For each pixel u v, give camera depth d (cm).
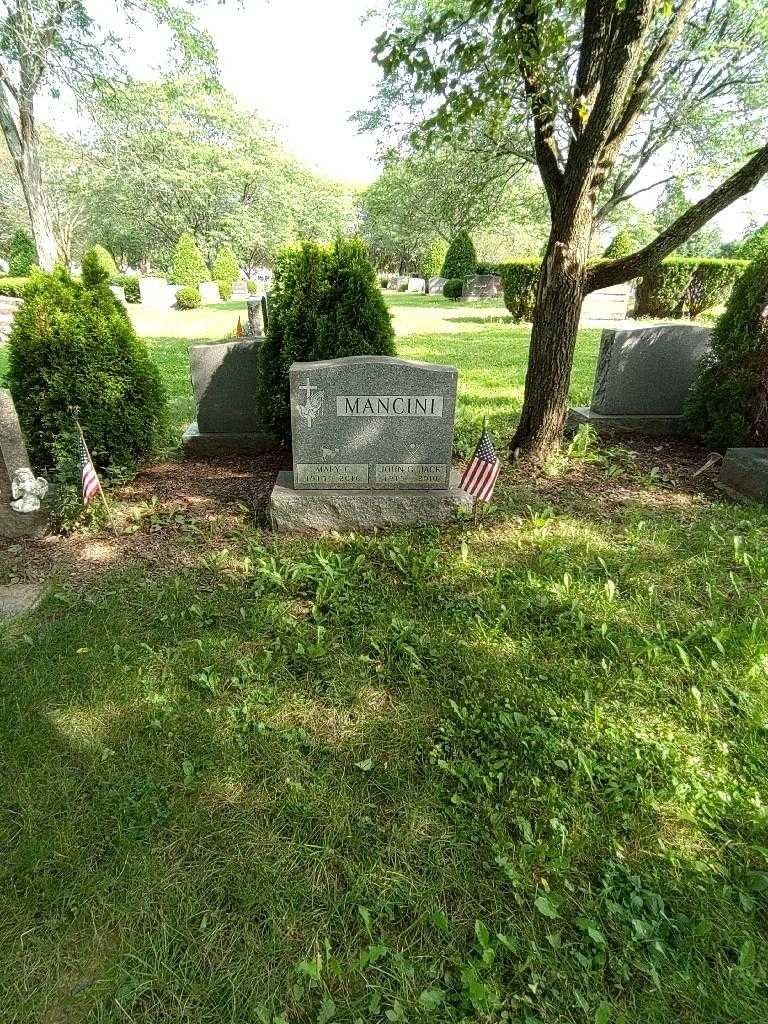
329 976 157
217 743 231
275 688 259
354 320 477
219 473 521
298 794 210
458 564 361
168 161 3619
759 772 216
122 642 288
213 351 546
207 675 264
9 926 170
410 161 1059
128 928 170
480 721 239
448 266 2906
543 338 507
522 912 174
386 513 408
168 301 2778
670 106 1305
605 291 1617
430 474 419
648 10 368
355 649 284
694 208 441
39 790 211
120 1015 150
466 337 1327
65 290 441
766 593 323
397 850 191
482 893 179
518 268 1561
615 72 395
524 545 387
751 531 400
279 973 159
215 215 4206
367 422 400
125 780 215
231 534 404
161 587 337
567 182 454
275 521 405
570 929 170
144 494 470
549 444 541
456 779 217
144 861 187
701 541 388
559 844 191
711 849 192
